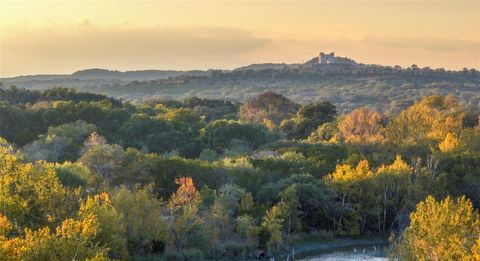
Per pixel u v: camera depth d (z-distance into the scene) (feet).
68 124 468.75
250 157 402.72
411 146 427.33
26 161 309.01
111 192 265.54
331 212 336.49
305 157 419.33
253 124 528.63
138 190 265.13
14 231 148.56
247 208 305.73
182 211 271.49
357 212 334.44
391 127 495.41
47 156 375.04
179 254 253.65
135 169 316.19
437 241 153.99
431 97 647.15
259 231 283.38
